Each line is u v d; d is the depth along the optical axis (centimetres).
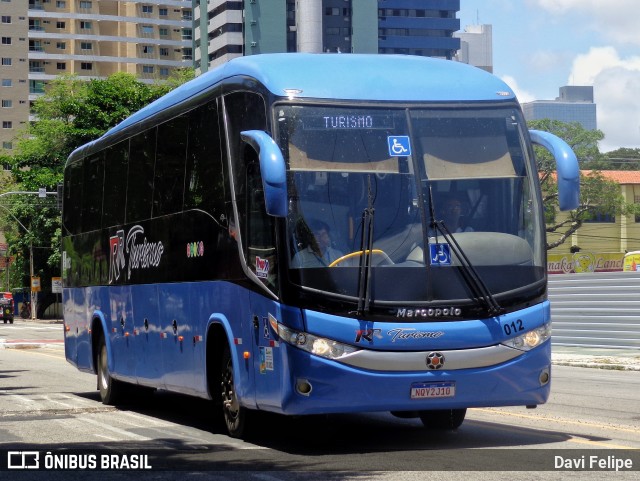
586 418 1332
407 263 1009
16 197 8100
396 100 1063
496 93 1097
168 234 1364
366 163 1034
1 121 15075
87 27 15675
